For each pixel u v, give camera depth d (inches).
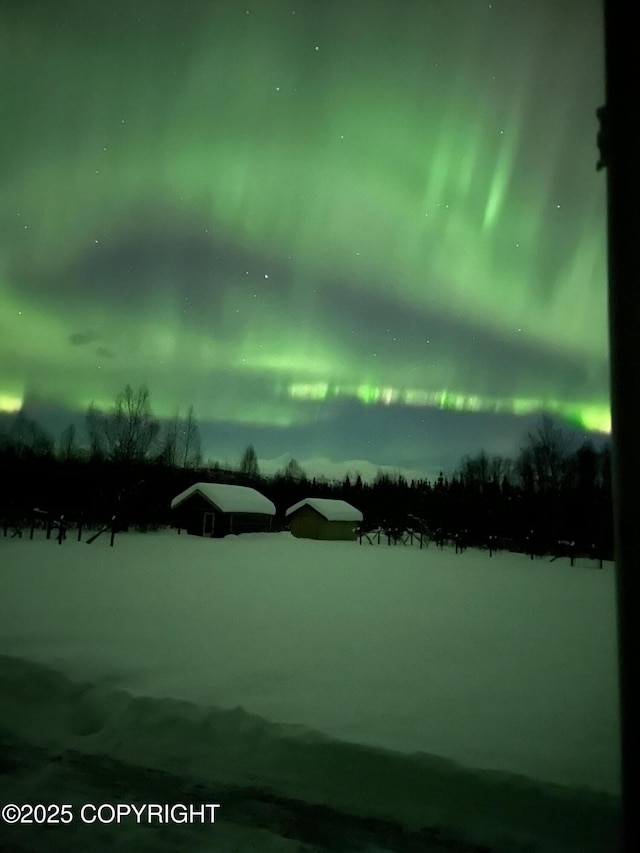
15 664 228.1
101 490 1328.7
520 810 141.1
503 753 168.9
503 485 1472.7
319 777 156.1
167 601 424.5
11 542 889.5
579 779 153.4
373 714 197.6
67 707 197.5
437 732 183.3
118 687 215.0
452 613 428.1
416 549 1256.2
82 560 686.5
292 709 199.2
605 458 1310.3
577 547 1157.1
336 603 452.4
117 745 172.6
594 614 438.3
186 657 264.5
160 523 1449.3
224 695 211.6
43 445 1412.4
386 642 319.6
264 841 129.5
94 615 356.5
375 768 156.6
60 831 132.0
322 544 1284.4
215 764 162.9
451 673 258.4
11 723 187.6
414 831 135.2
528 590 585.0
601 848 128.0
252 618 373.1
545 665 279.3
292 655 278.7
